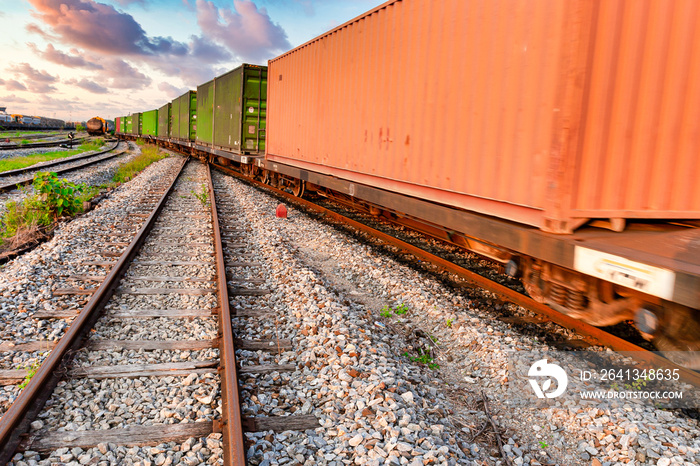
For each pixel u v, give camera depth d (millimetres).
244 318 4734
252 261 6730
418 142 5543
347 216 10961
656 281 2902
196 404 3164
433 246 8203
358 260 7098
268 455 2674
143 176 17516
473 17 4520
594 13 3377
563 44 3428
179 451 2707
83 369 3490
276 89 11289
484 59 4379
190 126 26219
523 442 3135
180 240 7727
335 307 4875
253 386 3465
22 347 3822
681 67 3740
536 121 3730
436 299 5465
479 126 4477
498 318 4957
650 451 2848
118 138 66562
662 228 3990
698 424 3158
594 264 3322
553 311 4855
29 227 7703
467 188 4703
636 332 4664
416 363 4148
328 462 2670
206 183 15961
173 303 4980
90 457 2627
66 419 2951
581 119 3447
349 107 7344
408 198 5938
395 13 5941
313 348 4039
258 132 14969
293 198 13336
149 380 3455
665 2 3633
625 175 3701
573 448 3051
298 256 7383
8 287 5035
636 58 3590
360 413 3084
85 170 17844
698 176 3945
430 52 5234
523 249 4016
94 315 4414
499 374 3908
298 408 3225
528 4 3809
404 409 3104
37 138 46844
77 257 6367
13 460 2568
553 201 3539
